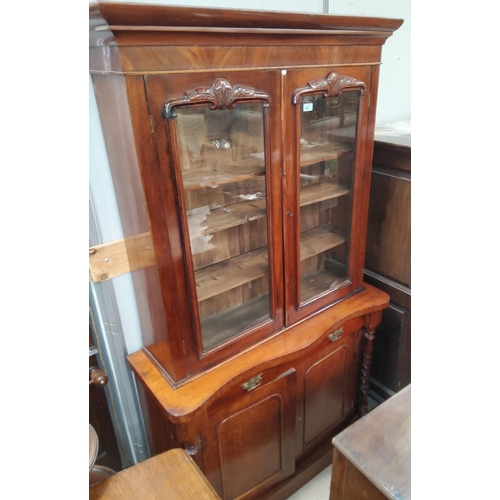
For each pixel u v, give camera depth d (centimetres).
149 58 83
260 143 109
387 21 116
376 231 171
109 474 116
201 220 108
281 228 122
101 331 130
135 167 92
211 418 121
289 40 101
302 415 151
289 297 135
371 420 109
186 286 108
